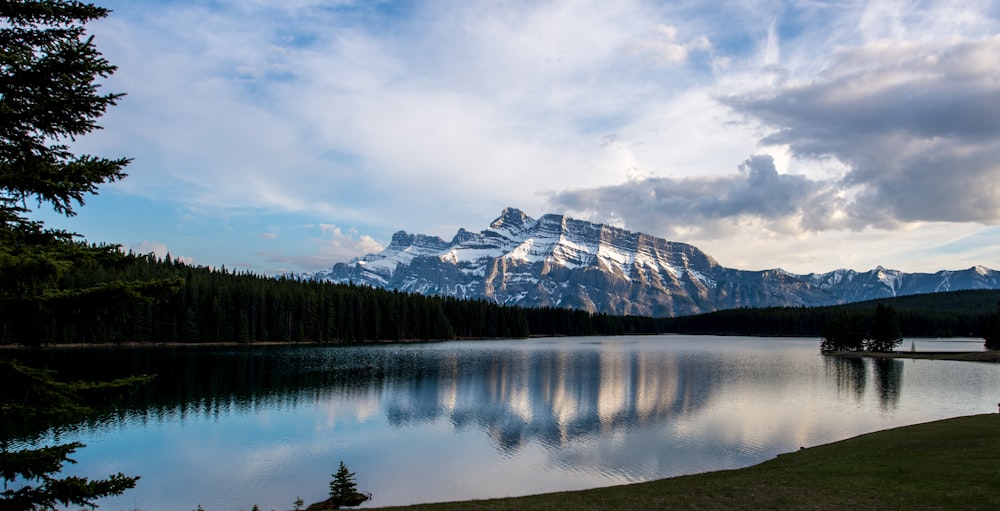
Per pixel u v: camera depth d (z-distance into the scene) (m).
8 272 12.20
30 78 13.15
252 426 55.78
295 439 50.66
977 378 92.88
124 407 65.00
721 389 81.56
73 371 89.12
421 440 50.50
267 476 40.31
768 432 51.97
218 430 53.94
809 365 119.75
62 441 49.06
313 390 78.25
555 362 126.50
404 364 115.62
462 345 192.62
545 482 38.53
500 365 117.12
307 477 40.12
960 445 33.81
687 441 49.19
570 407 66.88
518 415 61.88
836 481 26.81
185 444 48.72
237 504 34.88
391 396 74.12
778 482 27.58
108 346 134.00
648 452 45.75
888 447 36.06
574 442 49.50
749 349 185.75
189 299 153.88
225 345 156.00
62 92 13.40
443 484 38.25
